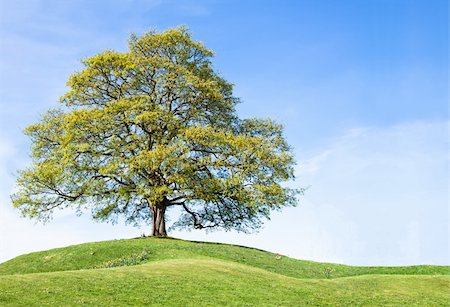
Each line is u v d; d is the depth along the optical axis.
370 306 26.59
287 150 50.59
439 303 28.62
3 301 20.27
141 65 49.91
